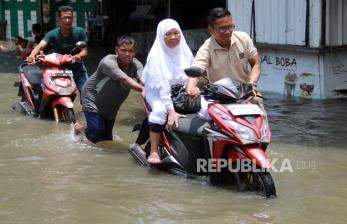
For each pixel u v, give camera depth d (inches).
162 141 226.5
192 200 190.9
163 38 220.7
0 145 265.3
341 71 381.4
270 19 401.7
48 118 328.8
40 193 198.4
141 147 246.4
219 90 201.2
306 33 376.2
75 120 307.7
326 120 315.9
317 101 372.8
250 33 418.0
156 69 219.8
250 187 200.1
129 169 229.3
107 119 267.7
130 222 171.8
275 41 400.2
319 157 245.4
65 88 314.5
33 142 271.7
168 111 218.7
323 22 368.5
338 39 377.1
